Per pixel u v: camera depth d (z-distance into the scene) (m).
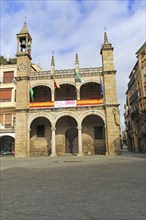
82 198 6.40
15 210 5.34
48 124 33.66
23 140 30.64
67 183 9.01
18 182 9.59
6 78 39.69
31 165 17.69
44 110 31.31
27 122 31.36
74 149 33.19
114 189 7.62
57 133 33.47
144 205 5.61
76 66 32.69
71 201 6.09
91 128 32.97
